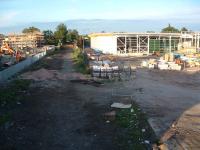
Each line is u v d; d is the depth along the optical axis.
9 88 22.83
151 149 11.61
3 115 15.70
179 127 14.31
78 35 113.06
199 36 73.44
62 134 13.27
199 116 16.38
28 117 15.73
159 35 71.75
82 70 35.00
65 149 11.69
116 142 12.30
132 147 11.73
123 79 29.75
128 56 64.88
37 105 18.39
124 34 70.50
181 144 12.12
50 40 111.88
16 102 18.86
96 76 30.36
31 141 12.41
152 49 71.69
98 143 12.23
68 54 69.06
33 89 23.62
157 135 13.10
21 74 31.69
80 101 19.66
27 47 85.50
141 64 44.12
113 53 70.75
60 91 23.12
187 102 19.86
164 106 18.55
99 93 22.56
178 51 65.00
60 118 15.66
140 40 71.50
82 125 14.48
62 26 114.69
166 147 11.78
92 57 52.53
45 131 13.62
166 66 39.50
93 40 80.12
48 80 28.38
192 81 29.73
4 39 97.31
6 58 44.84
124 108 17.58
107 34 71.56
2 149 11.48
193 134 13.35
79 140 12.57
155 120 15.37
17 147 11.76
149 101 19.89
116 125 14.40
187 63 43.75
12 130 13.63
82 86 25.53
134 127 14.06
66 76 31.16
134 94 22.30
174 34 72.94
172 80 30.23
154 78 31.41
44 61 48.69
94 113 16.59
